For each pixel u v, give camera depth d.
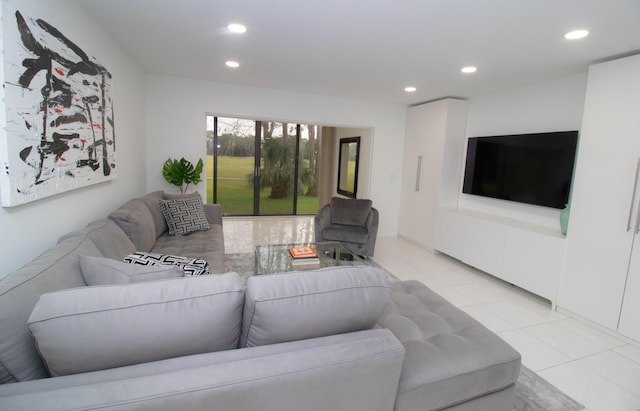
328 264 3.04
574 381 2.05
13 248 1.47
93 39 2.37
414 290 2.16
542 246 3.16
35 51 1.54
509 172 3.92
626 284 2.54
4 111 1.33
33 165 1.54
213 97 4.50
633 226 2.50
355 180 6.36
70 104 1.92
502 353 1.50
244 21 2.42
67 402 0.74
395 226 5.77
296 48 2.96
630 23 2.12
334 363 0.97
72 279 1.28
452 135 4.66
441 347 1.48
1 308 0.95
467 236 4.10
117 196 3.04
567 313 2.96
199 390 0.82
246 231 5.61
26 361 0.94
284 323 1.05
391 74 3.65
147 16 2.36
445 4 2.01
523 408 1.79
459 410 1.42
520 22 2.20
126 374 0.87
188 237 3.18
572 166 3.21
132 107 3.54
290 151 6.90
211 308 0.97
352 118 5.23
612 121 2.61
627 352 2.40
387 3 2.04
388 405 1.12
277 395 0.92
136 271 1.24
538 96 3.72
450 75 3.57
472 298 3.27
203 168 4.58
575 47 2.59
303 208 7.23
